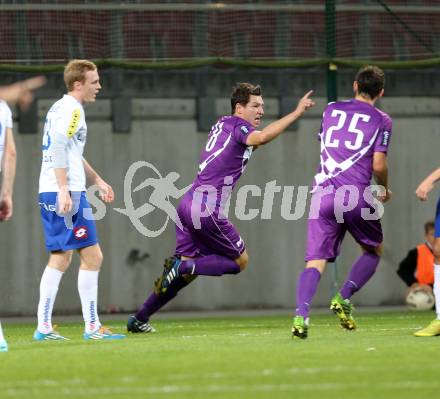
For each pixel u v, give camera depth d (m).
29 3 48.94
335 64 43.53
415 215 51.78
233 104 27.67
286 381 16.03
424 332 24.28
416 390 14.98
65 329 32.88
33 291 47.25
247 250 49.50
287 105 49.53
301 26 51.66
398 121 51.53
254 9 50.22
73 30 48.97
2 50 48.19
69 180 24.78
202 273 27.86
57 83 47.34
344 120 24.19
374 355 19.48
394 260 51.41
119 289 48.00
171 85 48.72
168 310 48.81
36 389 15.68
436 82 51.84
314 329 28.72
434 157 52.00
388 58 52.41
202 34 50.81
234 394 14.73
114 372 17.47
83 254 25.42
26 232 47.16
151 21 50.22
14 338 27.52
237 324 34.78
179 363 18.61
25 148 47.09
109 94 48.09
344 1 52.81
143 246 48.34
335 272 44.34
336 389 15.13
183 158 48.84
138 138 48.41
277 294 49.84
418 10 52.72
